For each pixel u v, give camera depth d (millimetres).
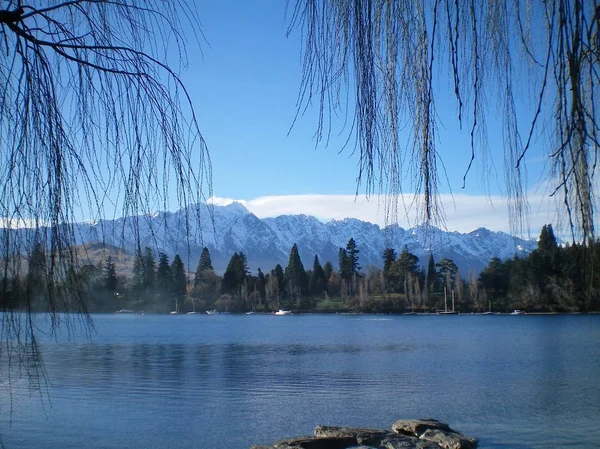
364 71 2031
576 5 1651
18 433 16797
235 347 50906
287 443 14859
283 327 84625
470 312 79750
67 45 2303
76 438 16609
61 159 2232
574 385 27250
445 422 18953
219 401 23156
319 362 38406
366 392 25438
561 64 1670
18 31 2234
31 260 2121
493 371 33000
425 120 1912
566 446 15852
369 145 2018
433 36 1853
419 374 31656
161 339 60094
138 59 2484
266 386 27281
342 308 108188
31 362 2199
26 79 2217
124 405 21906
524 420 19172
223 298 114812
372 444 15219
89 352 45469
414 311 91250
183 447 15961
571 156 1675
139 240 2359
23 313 2129
